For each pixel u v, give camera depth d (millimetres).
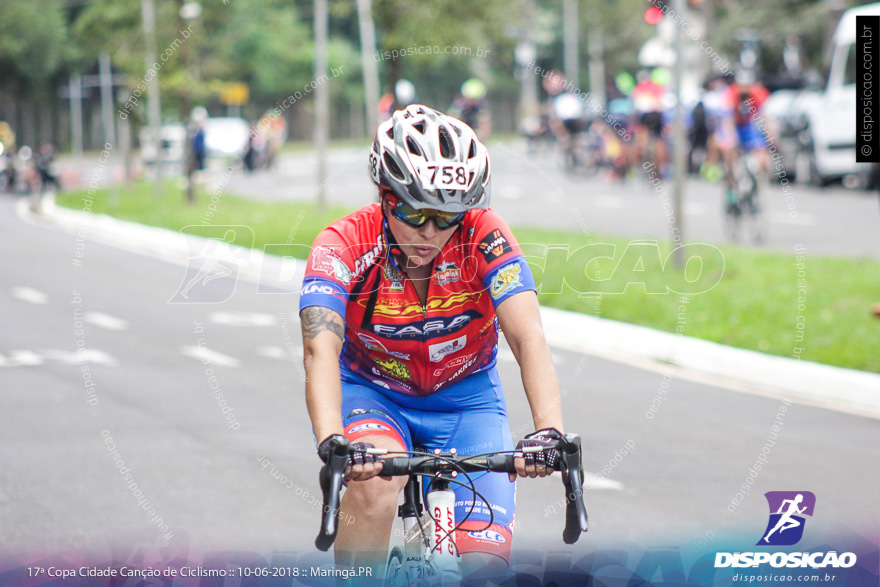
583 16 138000
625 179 59406
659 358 21375
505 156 82250
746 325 22422
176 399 18250
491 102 118000
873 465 14523
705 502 12930
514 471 6875
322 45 41344
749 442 15609
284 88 110750
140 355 22172
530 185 60438
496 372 8781
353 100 114312
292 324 25781
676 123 27375
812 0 89125
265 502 12820
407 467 6852
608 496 13188
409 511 7371
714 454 14992
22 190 84188
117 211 52906
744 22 88312
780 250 33562
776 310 23547
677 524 12062
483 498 7148
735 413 17297
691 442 15555
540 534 11797
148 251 42156
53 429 16250
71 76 121812
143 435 15906
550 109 73875
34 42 120875
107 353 22453
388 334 8172
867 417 17203
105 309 28312
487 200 7547
